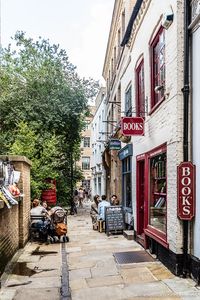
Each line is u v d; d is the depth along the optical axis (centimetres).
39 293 602
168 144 748
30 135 1641
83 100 2075
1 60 2128
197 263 626
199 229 630
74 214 2319
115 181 1853
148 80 966
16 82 2038
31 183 1548
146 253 923
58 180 2233
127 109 1363
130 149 1231
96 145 3547
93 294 589
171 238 713
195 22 638
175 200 693
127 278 683
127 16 1454
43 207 1232
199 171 635
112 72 2145
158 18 854
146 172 976
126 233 1208
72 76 2128
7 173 909
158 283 637
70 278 697
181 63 690
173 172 707
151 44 933
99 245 1077
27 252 978
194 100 655
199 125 632
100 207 1422
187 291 582
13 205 895
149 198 964
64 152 2230
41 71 2066
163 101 795
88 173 5231
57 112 1989
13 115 1927
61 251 989
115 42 1969
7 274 732
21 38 2153
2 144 1847
